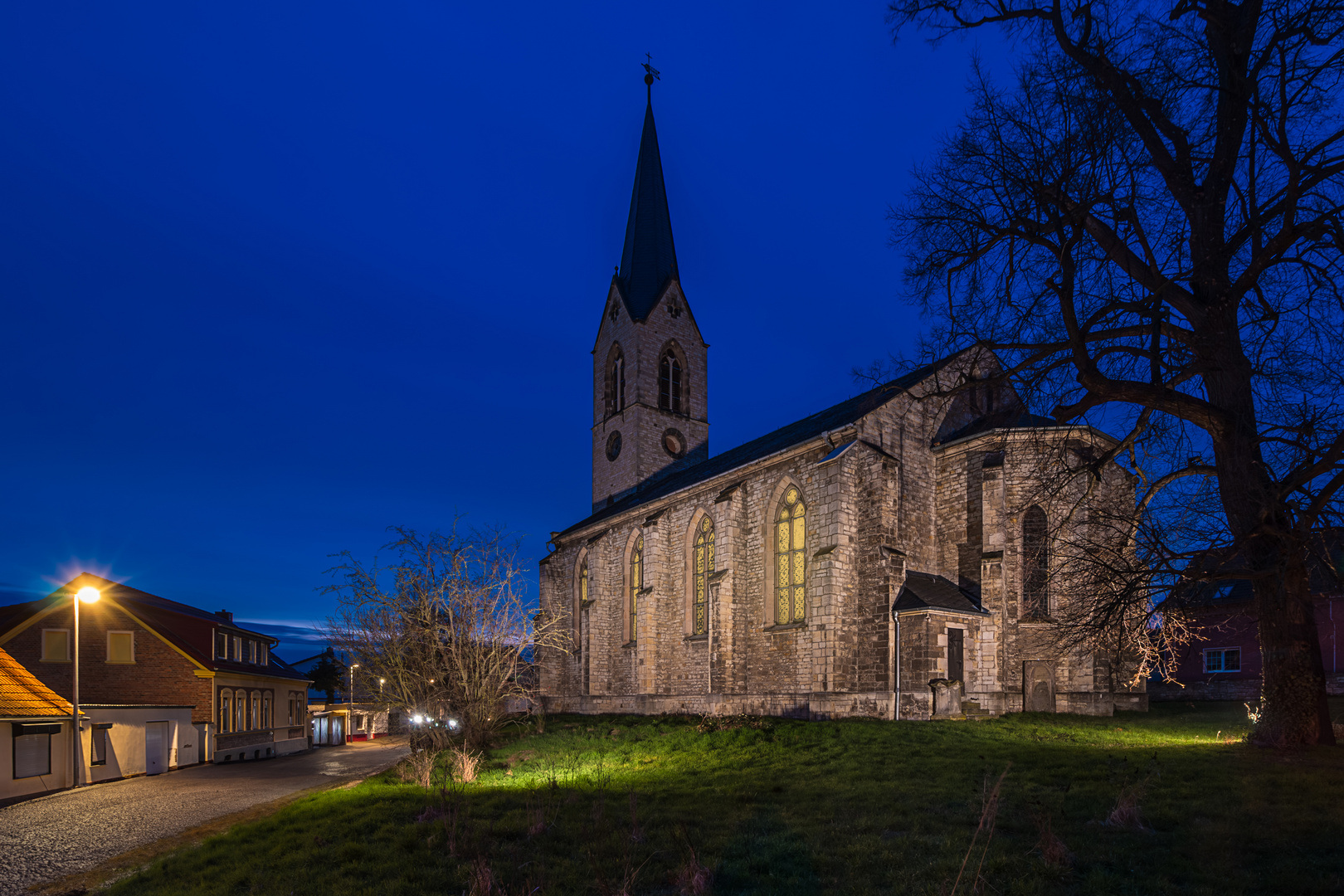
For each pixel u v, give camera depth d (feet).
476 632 84.69
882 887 29.12
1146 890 27.12
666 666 118.73
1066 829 34.71
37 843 49.16
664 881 31.50
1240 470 49.70
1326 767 42.70
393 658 84.74
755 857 33.27
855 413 101.45
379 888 32.65
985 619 88.63
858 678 89.61
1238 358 50.96
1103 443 85.10
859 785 47.65
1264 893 26.63
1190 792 39.22
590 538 143.43
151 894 35.14
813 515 96.99
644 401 167.63
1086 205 50.42
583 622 139.23
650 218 181.88
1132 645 57.06
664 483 156.04
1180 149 55.21
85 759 85.56
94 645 111.75
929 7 62.49
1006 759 52.70
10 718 74.43
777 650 99.19
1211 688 114.83
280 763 115.55
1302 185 46.09
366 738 207.10
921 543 97.50
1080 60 55.16
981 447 96.07
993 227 57.72
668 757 69.56
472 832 40.24
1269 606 50.78
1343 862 28.55
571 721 108.78
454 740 87.25
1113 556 56.39
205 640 122.62
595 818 41.60
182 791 75.46
